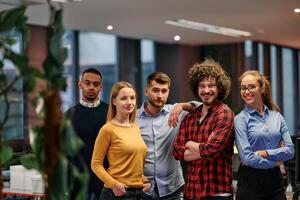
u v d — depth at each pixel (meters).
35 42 9.03
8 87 1.64
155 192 3.43
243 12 8.36
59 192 1.46
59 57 1.54
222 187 3.09
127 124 3.29
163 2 7.41
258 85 3.21
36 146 1.56
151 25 9.56
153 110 3.47
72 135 1.51
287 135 3.26
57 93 1.47
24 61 1.54
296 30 10.56
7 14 1.67
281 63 13.46
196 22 9.31
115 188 3.17
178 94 12.44
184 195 3.25
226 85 3.18
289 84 13.78
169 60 12.59
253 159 3.10
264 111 3.27
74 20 8.84
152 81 3.44
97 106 3.79
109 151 3.25
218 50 12.83
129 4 7.49
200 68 3.19
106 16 8.48
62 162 1.47
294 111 13.84
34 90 1.58
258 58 12.62
